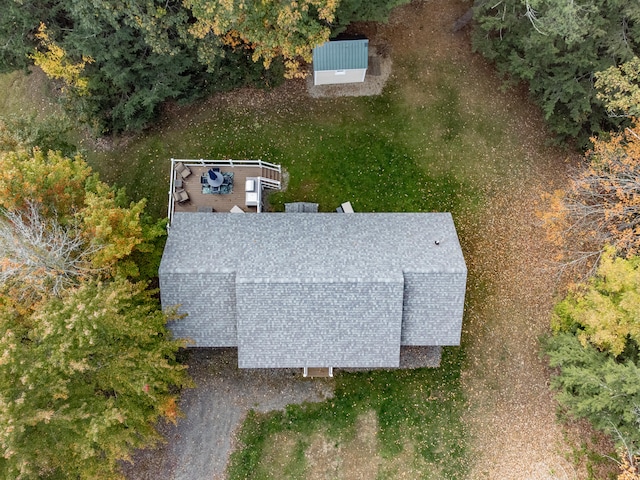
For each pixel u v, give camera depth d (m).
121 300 15.85
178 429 19.59
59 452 14.63
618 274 15.55
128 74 19.70
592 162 18.70
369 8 19.05
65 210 16.23
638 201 17.03
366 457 19.39
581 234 19.70
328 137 22.56
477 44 21.20
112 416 13.88
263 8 15.66
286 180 22.05
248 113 22.94
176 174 21.25
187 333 17.75
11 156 15.21
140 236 16.97
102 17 17.23
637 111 16.30
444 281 17.00
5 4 17.44
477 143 22.53
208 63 18.94
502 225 21.67
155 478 19.14
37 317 13.41
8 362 12.94
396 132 22.62
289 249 17.52
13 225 15.65
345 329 17.30
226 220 18.36
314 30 16.52
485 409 19.83
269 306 16.97
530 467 19.22
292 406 19.86
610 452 18.94
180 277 16.98
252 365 17.70
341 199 21.89
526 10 18.88
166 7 17.89
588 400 15.80
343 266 16.97
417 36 23.52
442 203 21.94
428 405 19.88
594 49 18.34
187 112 23.09
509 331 20.59
